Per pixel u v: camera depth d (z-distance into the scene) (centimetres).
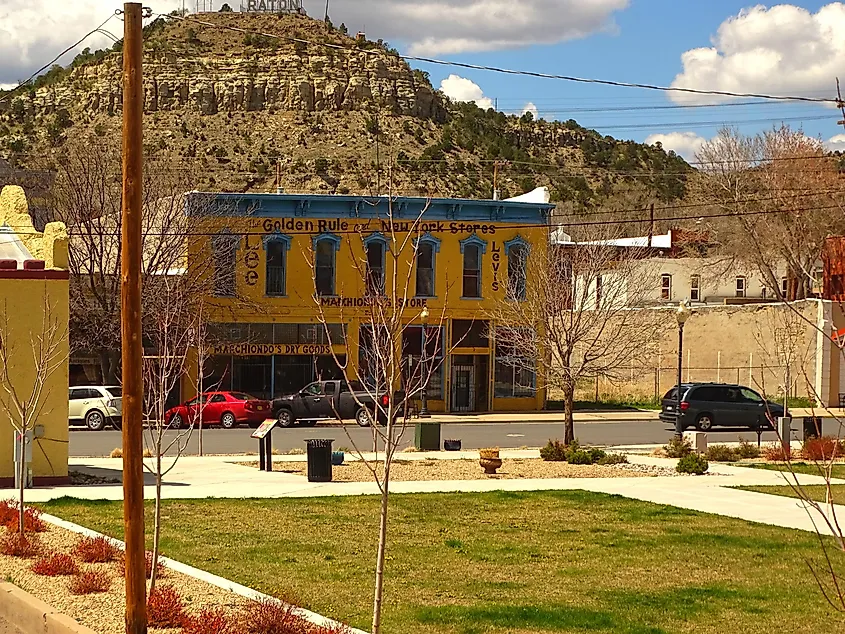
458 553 1487
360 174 8831
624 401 5356
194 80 11088
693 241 6838
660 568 1405
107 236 4253
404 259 4550
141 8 1020
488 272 4694
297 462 2664
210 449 3039
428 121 11438
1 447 2053
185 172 5253
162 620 1039
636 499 2047
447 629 1082
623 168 12256
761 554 1502
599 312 3544
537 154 12169
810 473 2525
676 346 5503
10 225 2395
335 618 1117
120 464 2516
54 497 1933
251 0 12619
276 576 1315
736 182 6169
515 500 2008
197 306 3812
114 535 1552
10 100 10231
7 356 1948
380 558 865
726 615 1156
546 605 1190
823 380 4956
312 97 11038
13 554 1375
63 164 4478
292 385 4481
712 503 2009
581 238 5225
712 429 4103
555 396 5481
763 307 5134
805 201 5828
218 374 4400
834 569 1398
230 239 4312
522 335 4106
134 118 1012
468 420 4328
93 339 4000
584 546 1552
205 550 1470
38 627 1084
